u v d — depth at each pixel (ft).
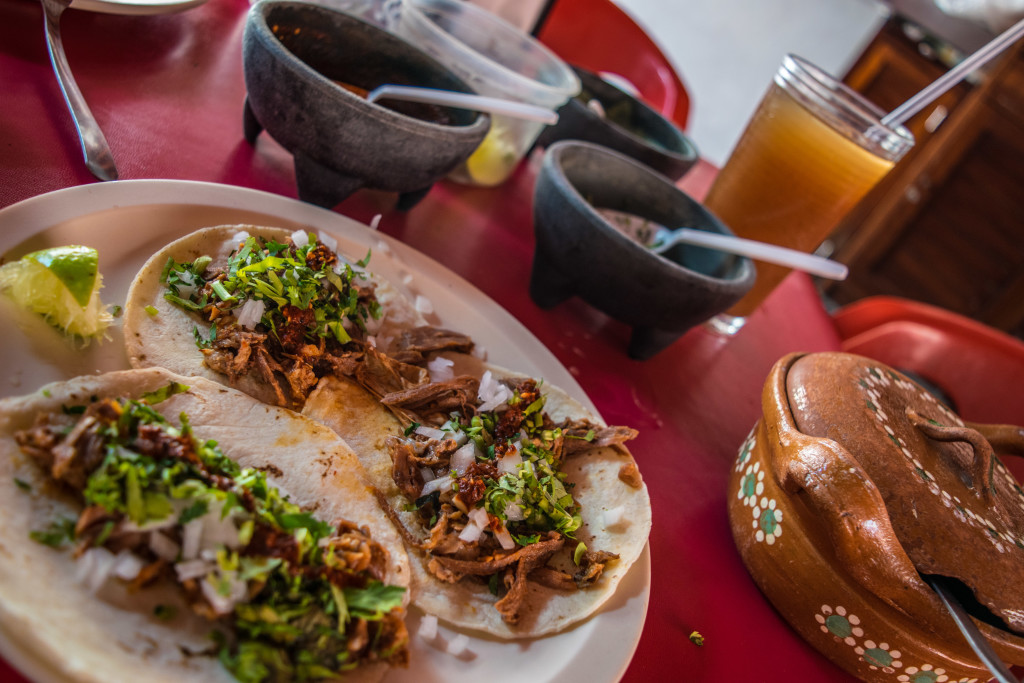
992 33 4.02
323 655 0.83
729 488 1.33
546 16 2.25
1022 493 1.19
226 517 0.82
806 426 1.16
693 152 1.96
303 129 1.21
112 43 1.41
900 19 4.42
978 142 4.33
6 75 1.18
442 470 1.11
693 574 1.21
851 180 1.57
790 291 2.29
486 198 1.78
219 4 1.77
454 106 1.41
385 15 1.65
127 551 0.79
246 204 1.22
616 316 1.47
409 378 1.20
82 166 1.14
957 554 1.02
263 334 1.08
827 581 1.10
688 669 1.07
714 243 1.48
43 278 0.92
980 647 0.95
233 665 0.78
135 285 1.03
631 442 1.39
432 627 0.94
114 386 0.90
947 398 2.14
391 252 1.35
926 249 4.71
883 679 1.12
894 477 1.06
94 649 0.72
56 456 0.80
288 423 1.03
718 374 1.71
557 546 1.08
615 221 1.59
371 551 0.93
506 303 1.51
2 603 0.69
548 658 0.97
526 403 1.21
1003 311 4.55
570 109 1.77
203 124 1.40
